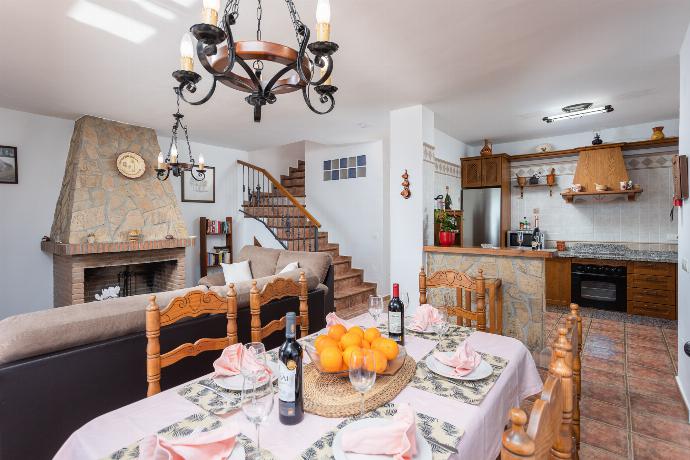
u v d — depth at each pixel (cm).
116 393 171
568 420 87
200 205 592
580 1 205
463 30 237
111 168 451
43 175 435
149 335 137
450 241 384
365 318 210
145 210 473
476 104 387
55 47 257
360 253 609
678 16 220
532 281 323
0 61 279
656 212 468
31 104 387
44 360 150
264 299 186
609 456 193
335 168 639
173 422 105
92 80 317
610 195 499
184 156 571
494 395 119
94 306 175
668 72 304
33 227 430
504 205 535
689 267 228
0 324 151
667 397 254
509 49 263
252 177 681
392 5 208
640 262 433
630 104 390
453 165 544
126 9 212
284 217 634
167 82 321
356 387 102
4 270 410
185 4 208
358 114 423
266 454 90
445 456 88
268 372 105
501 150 584
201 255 570
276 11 214
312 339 172
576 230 525
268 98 156
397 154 405
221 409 112
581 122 463
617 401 249
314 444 94
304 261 415
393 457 86
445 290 374
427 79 317
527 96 361
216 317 210
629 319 432
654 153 468
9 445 143
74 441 99
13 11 212
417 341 169
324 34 127
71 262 403
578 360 159
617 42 253
